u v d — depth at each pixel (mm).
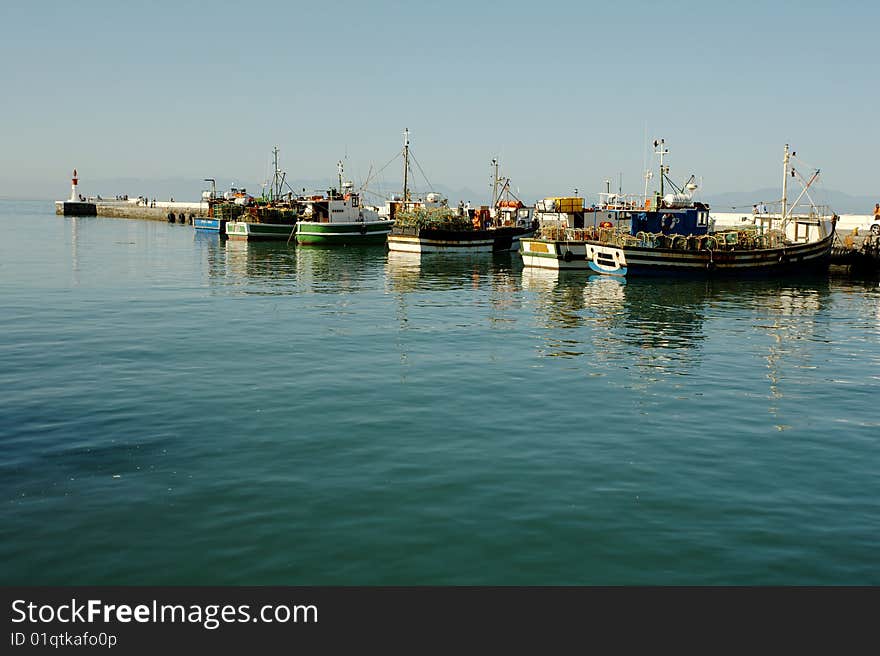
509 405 16281
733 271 45125
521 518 10320
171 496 10906
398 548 9461
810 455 13195
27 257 57188
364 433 14047
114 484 11336
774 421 15367
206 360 20578
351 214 75625
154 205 152250
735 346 24078
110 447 13023
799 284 43938
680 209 50094
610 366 20625
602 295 37781
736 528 10117
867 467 12594
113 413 15125
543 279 45406
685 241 46188
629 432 14414
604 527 10078
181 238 85062
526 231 64625
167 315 29297
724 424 15102
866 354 22891
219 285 40531
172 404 15867
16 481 11406
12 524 9961
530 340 24641
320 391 17219
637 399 16984
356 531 9883
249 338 24234
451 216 64312
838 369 20672
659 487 11523
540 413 15648
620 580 8844
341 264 55406
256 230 79562
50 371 18969
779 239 48344
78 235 89125
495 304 34031
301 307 32219
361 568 9023
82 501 10695
